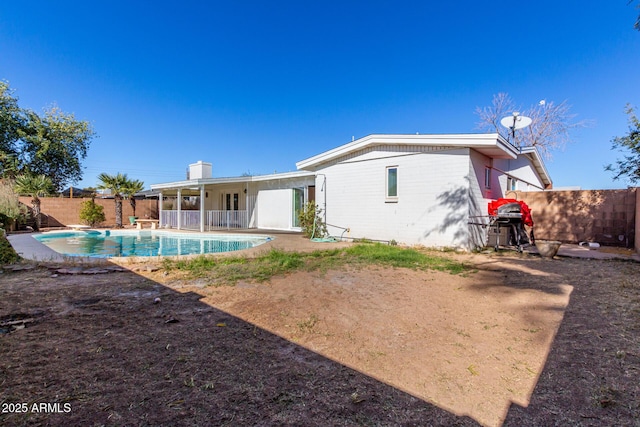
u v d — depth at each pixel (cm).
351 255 788
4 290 468
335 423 182
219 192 2103
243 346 287
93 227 1903
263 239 1341
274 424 180
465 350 283
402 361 262
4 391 209
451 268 633
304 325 339
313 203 1312
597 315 360
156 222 1997
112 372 237
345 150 1159
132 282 522
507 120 1328
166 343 291
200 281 530
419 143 957
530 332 320
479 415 191
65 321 344
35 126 2016
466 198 889
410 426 180
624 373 237
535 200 1160
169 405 197
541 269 626
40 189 1714
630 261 716
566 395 211
